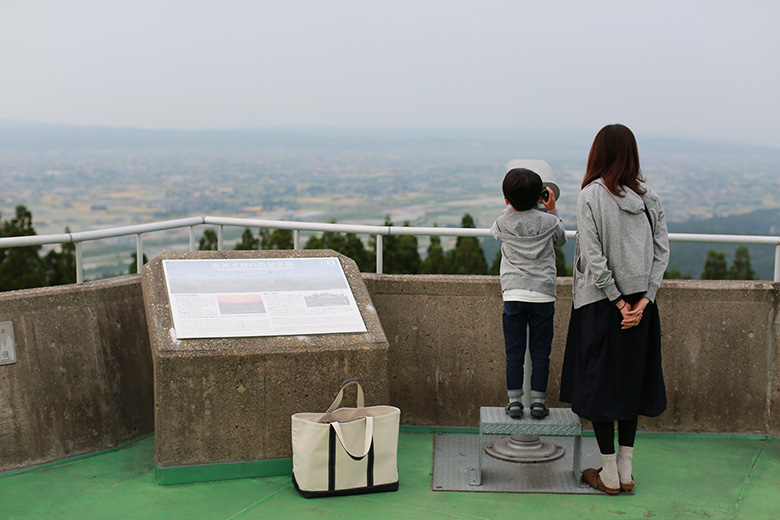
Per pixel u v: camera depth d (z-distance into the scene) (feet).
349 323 9.99
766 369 11.04
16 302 9.57
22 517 8.18
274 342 9.45
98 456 10.27
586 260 8.23
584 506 8.53
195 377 9.12
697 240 10.77
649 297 8.17
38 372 9.77
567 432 8.90
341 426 8.68
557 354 11.25
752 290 10.93
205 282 10.12
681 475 9.57
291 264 10.82
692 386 11.15
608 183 8.19
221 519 8.13
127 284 11.02
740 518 8.23
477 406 11.44
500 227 9.22
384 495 8.88
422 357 11.43
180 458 9.22
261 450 9.50
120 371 10.77
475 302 11.28
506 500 8.71
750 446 10.74
